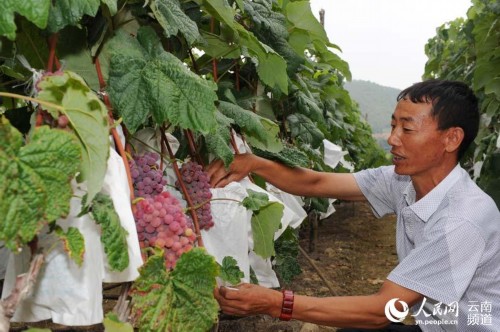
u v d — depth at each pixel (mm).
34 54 1372
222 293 1711
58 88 973
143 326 1076
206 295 1178
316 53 3406
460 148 2018
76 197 1062
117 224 1049
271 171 2262
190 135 1806
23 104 2115
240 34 1851
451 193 2006
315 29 2396
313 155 3242
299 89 2951
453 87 1932
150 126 1821
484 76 4121
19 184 852
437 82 1957
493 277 2006
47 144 887
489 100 4320
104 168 1011
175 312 1144
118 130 1368
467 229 1870
